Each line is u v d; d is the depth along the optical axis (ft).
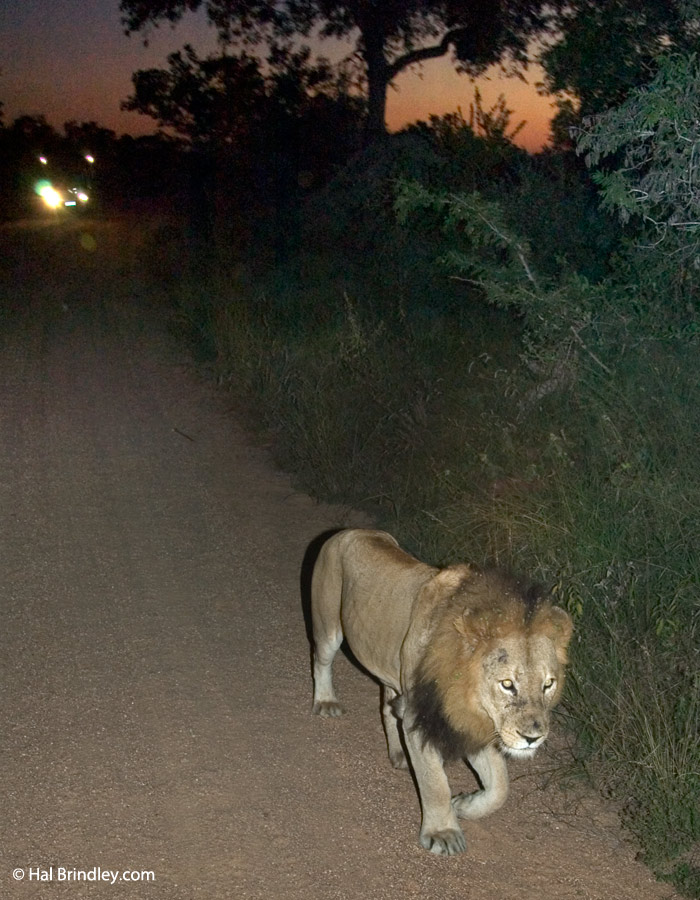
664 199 25.04
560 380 26.27
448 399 30.60
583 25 33.99
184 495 30.66
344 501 29.91
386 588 15.10
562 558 19.92
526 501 22.44
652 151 25.17
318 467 31.48
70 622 21.72
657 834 14.37
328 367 37.14
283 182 80.94
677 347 25.17
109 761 16.44
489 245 39.19
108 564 25.09
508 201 41.04
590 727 16.63
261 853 14.34
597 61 33.58
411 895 13.56
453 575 14.05
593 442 22.58
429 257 48.57
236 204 82.17
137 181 186.50
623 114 23.97
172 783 15.92
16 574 24.38
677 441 21.15
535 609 12.82
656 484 19.76
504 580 13.26
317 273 58.80
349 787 15.97
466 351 35.37
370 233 57.31
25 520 28.30
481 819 15.21
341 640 17.46
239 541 26.84
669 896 13.62
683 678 16.69
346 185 61.16
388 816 15.24
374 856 14.32
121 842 14.46
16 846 14.28
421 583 14.51
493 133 50.08
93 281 89.56
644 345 25.13
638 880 13.94
